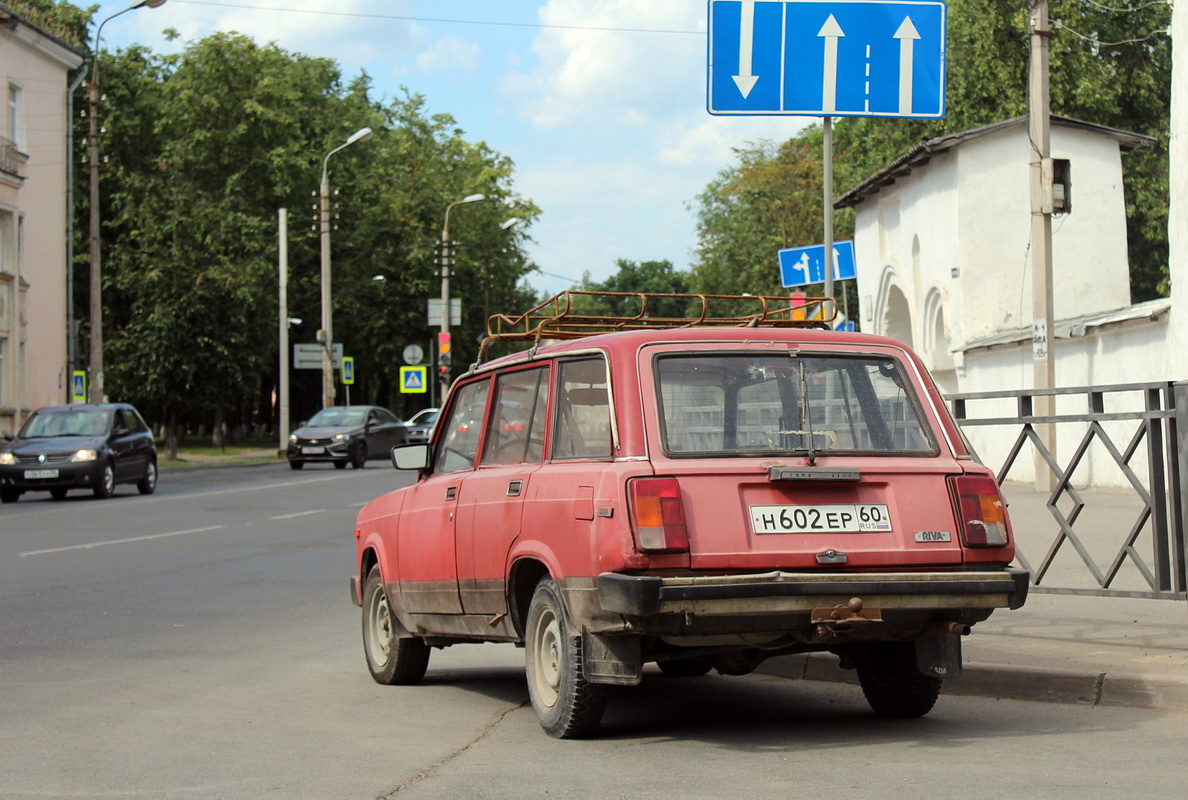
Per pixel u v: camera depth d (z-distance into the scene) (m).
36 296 46.28
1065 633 9.58
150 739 7.16
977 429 25.64
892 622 6.57
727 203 75.69
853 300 53.97
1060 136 31.48
